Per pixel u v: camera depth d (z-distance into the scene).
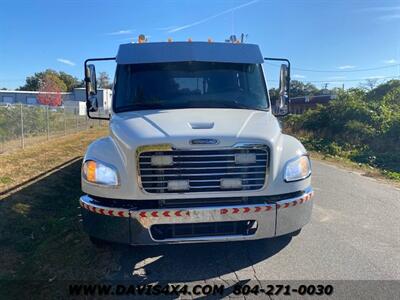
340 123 21.05
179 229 4.13
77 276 4.34
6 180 9.77
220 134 4.06
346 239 5.45
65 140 20.28
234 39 6.52
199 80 5.51
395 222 6.30
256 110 5.31
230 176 4.08
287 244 5.21
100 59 5.83
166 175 4.03
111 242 4.32
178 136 4.01
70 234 5.68
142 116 4.74
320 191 8.68
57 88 67.62
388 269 4.46
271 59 5.97
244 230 4.23
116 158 4.21
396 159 13.78
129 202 4.14
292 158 4.40
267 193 4.18
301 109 57.47
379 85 32.38
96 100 5.93
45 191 9.09
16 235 6.00
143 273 4.37
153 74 5.49
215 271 4.41
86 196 4.42
